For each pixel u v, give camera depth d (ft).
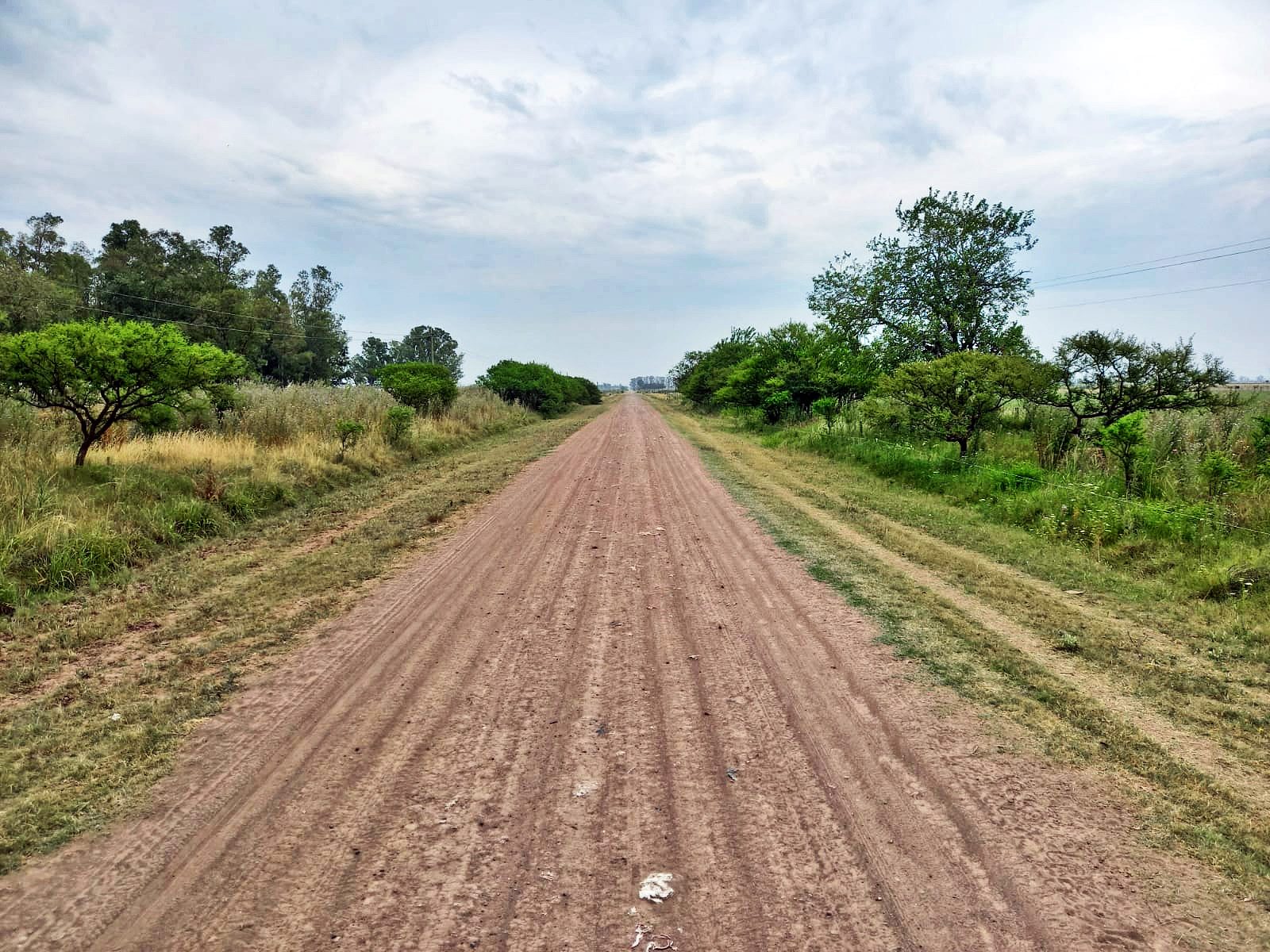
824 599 20.89
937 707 13.97
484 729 13.21
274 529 30.42
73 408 30.73
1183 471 33.58
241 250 187.21
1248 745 12.41
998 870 9.25
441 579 23.22
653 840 9.95
